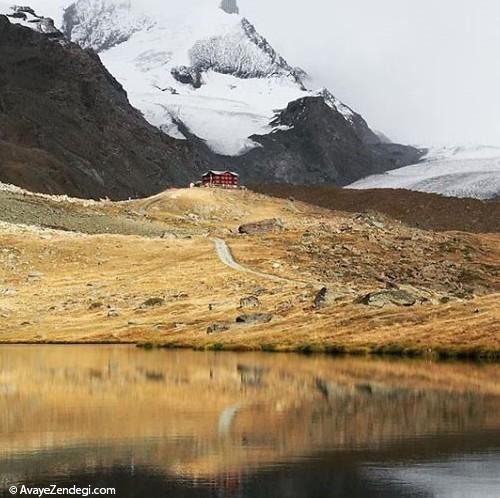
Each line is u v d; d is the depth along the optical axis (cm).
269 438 3541
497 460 3089
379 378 5862
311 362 7375
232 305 13000
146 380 5812
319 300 11838
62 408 4431
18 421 4000
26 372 6450
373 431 3688
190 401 4697
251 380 5762
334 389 5219
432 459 3112
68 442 3466
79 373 6359
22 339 11350
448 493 2634
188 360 7700
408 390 5150
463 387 5284
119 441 3488
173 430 3750
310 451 3272
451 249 19988
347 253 18325
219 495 2605
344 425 3850
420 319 9812
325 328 10019
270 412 4253
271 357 8088
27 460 3131
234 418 4069
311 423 3916
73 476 2866
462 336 8581
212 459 3125
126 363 7338
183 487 2716
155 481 2805
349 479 2809
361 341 8981
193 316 12388
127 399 4775
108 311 13250
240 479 2808
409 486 2717
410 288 12031
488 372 6288
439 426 3809
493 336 8406
